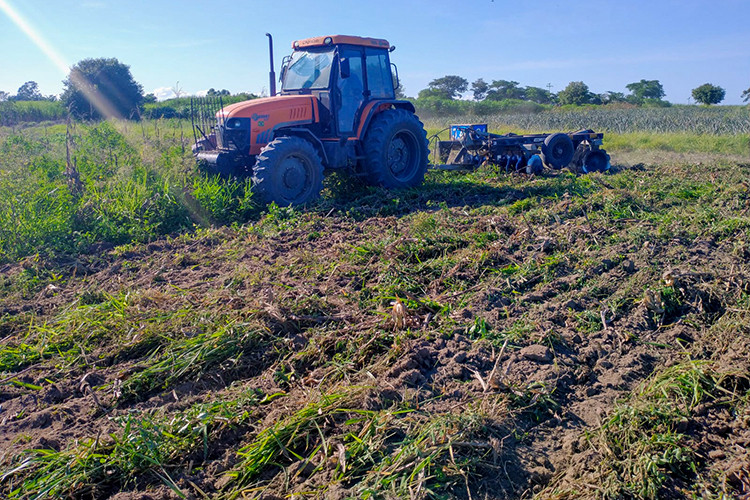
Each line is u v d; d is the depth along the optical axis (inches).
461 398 127.6
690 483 102.6
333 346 152.4
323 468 106.5
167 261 231.0
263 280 196.9
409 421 117.3
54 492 102.4
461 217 286.4
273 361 148.2
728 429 116.2
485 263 211.8
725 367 133.6
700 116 1057.5
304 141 322.7
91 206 282.2
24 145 429.4
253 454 109.2
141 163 357.7
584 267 204.5
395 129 363.6
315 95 346.0
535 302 181.0
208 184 310.8
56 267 228.8
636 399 125.3
